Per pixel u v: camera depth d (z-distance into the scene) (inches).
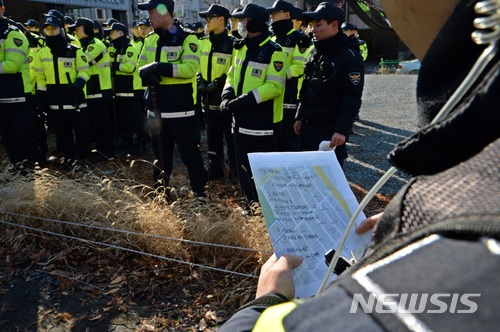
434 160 15.1
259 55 138.0
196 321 97.4
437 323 10.9
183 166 219.6
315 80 127.6
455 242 12.2
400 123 313.1
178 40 146.7
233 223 124.4
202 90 193.8
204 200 153.0
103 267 117.7
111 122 267.1
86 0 519.5
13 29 174.7
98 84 231.5
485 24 13.7
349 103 119.9
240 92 143.3
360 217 38.7
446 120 14.2
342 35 124.2
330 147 121.0
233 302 102.9
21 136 185.2
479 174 13.6
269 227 37.2
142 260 120.0
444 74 15.9
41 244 128.6
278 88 136.6
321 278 34.8
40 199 138.5
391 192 173.6
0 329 94.8
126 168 218.1
